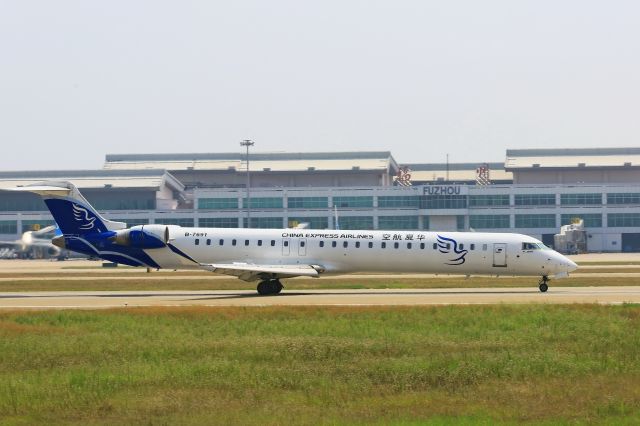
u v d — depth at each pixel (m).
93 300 189.12
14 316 149.12
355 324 136.62
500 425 77.50
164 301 184.12
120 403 85.94
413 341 120.00
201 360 107.31
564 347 115.94
